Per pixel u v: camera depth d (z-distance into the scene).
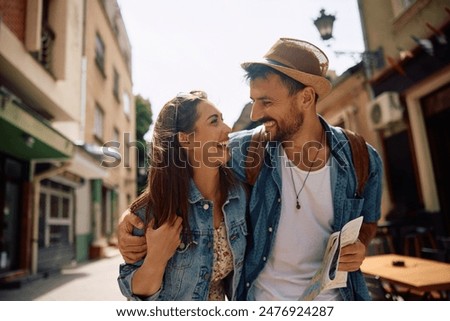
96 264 5.82
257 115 1.30
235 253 1.20
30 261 5.71
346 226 1.12
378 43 3.52
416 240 3.24
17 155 5.49
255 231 1.28
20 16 3.99
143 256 1.08
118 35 4.54
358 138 1.34
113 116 5.39
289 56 1.25
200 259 1.14
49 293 2.63
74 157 5.46
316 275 1.14
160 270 1.04
